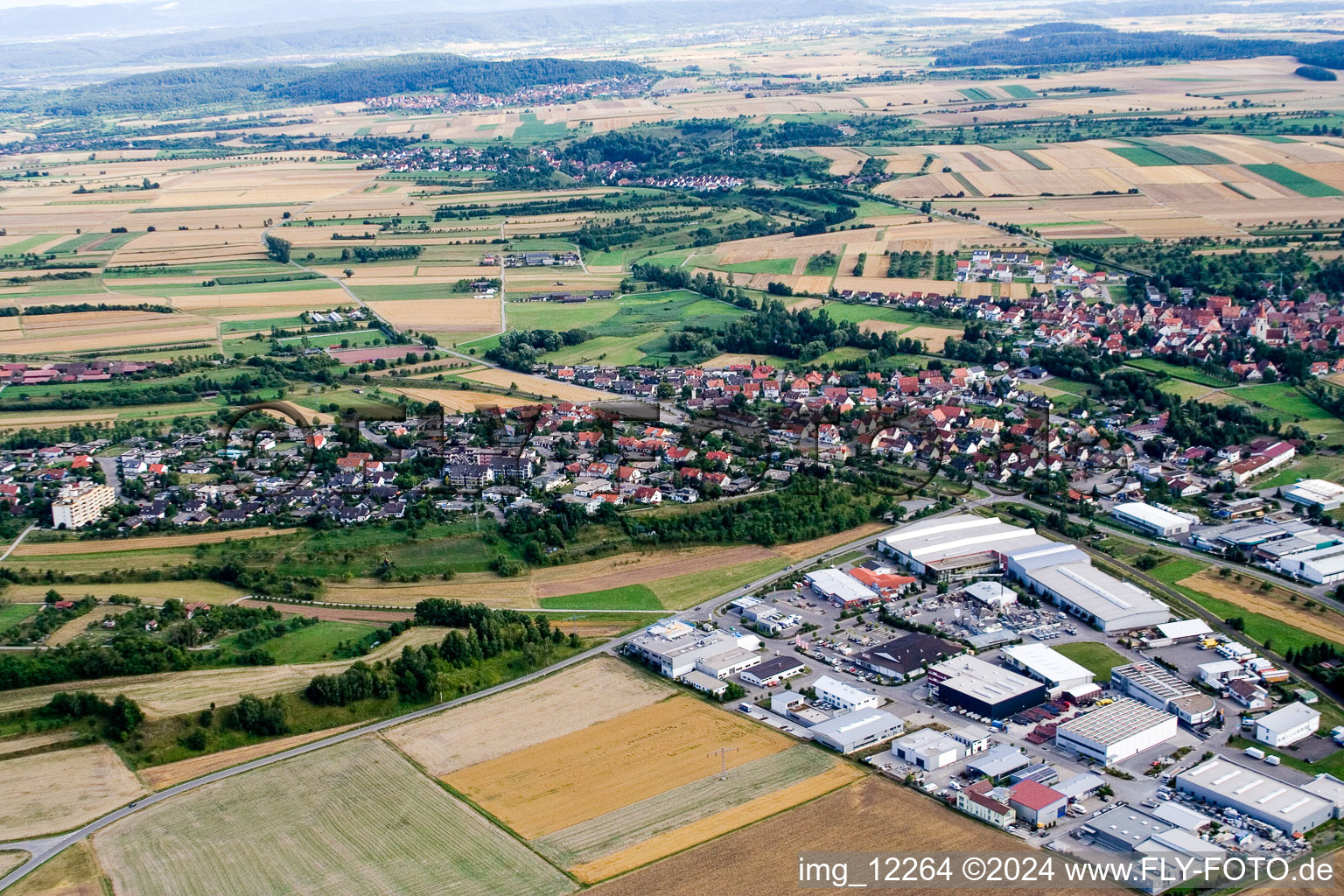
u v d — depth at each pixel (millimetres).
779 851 184750
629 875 179500
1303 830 187625
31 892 179500
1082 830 189125
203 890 179125
